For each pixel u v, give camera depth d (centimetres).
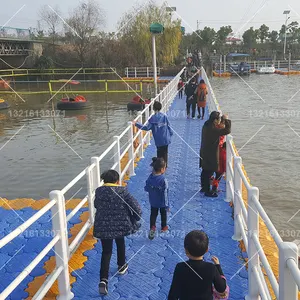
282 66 6738
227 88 4366
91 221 614
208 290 324
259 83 4803
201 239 328
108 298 451
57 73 4722
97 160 626
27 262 540
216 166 730
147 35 4788
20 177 1298
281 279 298
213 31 6525
